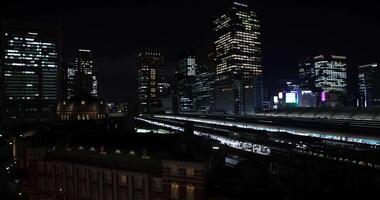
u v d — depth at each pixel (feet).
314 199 231.71
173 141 267.39
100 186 278.87
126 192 263.70
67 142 315.58
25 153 361.10
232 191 221.46
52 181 319.27
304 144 420.36
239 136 507.30
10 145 524.11
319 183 255.29
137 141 281.54
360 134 446.60
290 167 291.79
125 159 270.26
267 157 340.18
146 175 251.80
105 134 314.55
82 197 294.05
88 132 331.57
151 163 256.73
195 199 226.79
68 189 306.14
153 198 250.37
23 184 343.46
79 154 301.43
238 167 243.81
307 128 545.85
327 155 328.49
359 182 252.62
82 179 295.07
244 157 358.84
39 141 340.18
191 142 257.75
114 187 269.03
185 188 231.50
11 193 361.51
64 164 308.60
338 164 290.15
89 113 493.77
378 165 275.39
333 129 509.35
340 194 238.27
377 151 330.95
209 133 570.87
